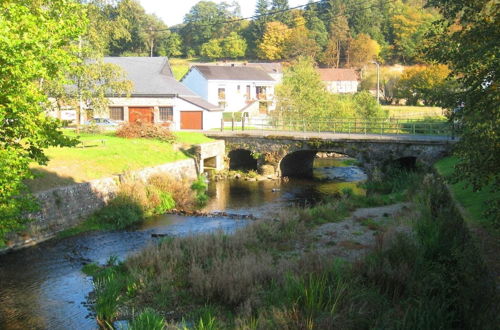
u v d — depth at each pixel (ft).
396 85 231.91
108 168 79.30
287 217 62.23
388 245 45.06
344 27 327.67
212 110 143.43
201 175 104.47
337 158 153.48
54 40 35.50
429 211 55.57
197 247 48.70
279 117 151.02
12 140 36.76
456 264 37.22
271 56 322.96
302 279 36.78
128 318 37.09
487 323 25.71
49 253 54.08
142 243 58.44
